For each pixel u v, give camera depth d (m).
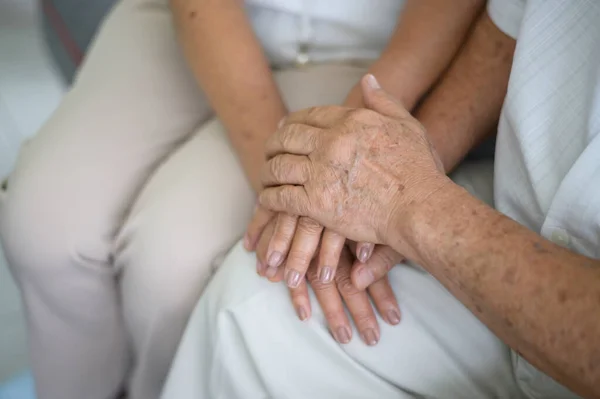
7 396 0.77
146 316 0.65
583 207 0.51
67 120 0.71
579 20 0.55
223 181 0.65
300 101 0.70
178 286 0.62
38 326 0.73
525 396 0.56
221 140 0.68
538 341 0.45
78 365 0.76
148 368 0.70
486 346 0.55
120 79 0.73
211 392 0.57
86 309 0.72
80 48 1.06
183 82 0.74
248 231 0.59
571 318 0.44
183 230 0.63
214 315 0.56
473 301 0.48
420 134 0.56
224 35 0.67
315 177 0.54
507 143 0.58
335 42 0.74
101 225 0.68
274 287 0.56
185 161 0.67
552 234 0.53
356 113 0.55
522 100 0.56
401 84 0.64
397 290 0.56
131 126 0.71
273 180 0.57
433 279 0.56
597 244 0.52
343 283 0.57
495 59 0.63
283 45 0.74
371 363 0.54
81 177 0.68
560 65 0.55
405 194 0.52
